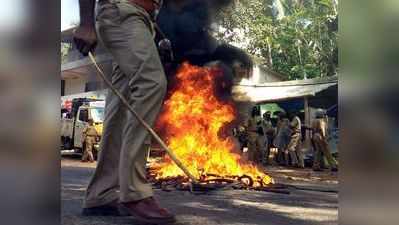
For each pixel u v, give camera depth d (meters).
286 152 12.91
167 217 2.85
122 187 2.83
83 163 12.52
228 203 4.38
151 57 2.88
